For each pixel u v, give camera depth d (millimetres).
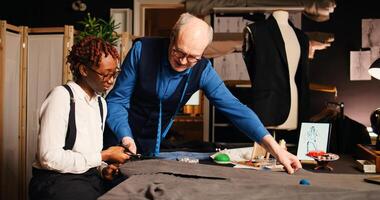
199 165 1361
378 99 4418
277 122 2504
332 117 2717
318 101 4258
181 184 1111
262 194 1043
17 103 3557
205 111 4473
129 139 1557
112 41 3670
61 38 3480
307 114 2568
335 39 4465
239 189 1083
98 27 3711
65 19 4832
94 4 4777
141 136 1794
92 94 1479
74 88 1416
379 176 1294
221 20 4305
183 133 5020
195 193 1041
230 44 3730
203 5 4234
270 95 2490
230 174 1274
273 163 1769
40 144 1328
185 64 1518
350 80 4461
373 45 4406
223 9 3992
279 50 2504
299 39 2604
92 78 1412
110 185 1459
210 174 1251
